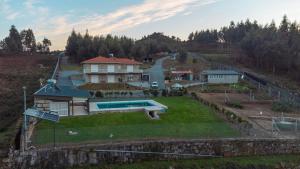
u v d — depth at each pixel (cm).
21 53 13325
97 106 4650
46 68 9488
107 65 7062
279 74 9775
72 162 2867
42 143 2980
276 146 3378
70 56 11688
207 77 7775
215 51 15700
